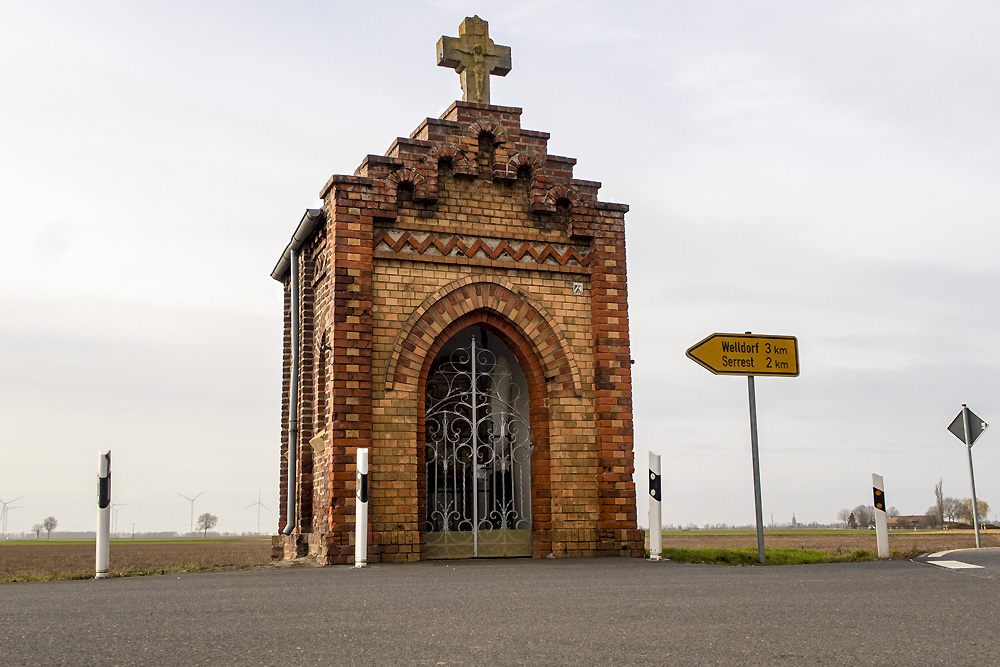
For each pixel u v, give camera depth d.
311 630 5.93
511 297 15.97
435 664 4.79
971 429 17.25
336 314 14.72
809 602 7.29
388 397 14.95
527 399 16.61
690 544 29.11
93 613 6.87
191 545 74.69
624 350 16.33
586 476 15.91
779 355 13.94
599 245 16.47
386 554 14.44
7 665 4.80
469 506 16.58
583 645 5.31
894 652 5.08
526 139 16.45
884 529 13.38
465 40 16.83
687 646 5.27
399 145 15.53
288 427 18.47
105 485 11.63
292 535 17.17
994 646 5.26
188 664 4.81
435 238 15.64
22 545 87.88
